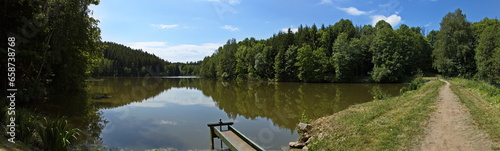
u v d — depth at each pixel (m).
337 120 11.98
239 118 16.73
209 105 23.03
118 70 113.75
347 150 7.66
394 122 10.16
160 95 32.41
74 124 13.94
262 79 68.38
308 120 13.95
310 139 9.93
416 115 11.38
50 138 7.87
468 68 46.22
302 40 64.75
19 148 7.17
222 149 10.05
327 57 58.28
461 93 22.20
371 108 14.66
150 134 12.33
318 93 32.81
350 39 68.50
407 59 52.03
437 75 54.88
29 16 16.98
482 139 7.63
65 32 19.48
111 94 32.06
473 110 12.45
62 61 21.59
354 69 61.09
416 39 60.12
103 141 10.97
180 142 11.03
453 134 8.33
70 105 20.17
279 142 10.88
